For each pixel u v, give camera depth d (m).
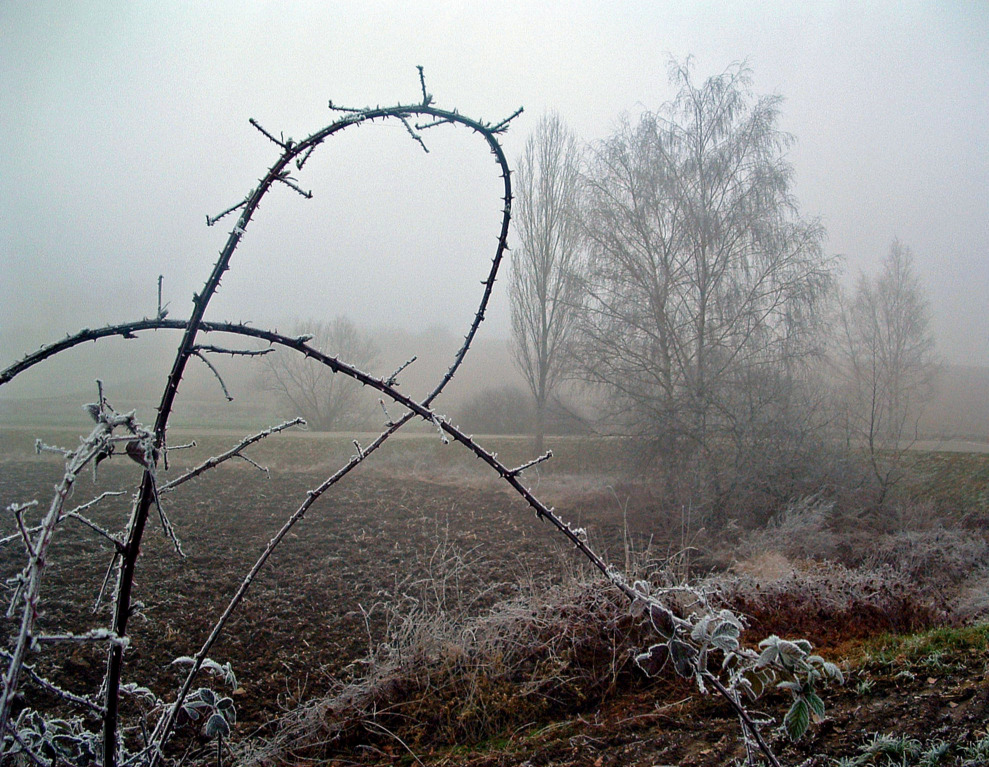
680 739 4.79
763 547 12.20
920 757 4.09
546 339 24.11
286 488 19.02
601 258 18.80
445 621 6.66
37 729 2.21
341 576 10.05
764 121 17.62
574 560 11.08
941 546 12.07
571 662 6.11
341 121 1.94
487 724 5.43
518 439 26.61
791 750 4.44
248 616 8.08
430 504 17.09
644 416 17.56
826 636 6.74
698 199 17.86
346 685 5.94
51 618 7.73
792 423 16.16
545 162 24.77
